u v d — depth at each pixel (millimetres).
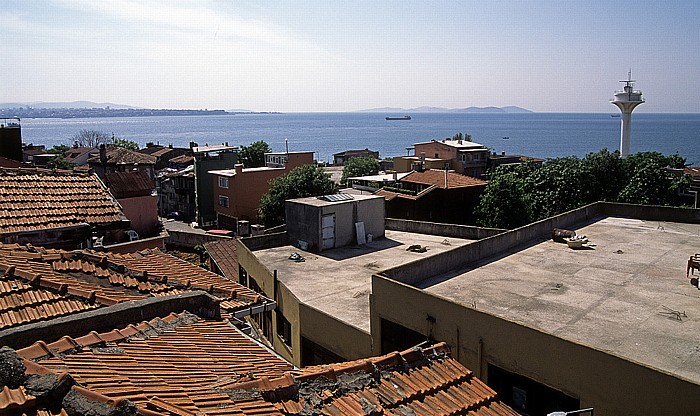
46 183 19750
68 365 7449
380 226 34469
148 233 32844
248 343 10617
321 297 23125
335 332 19375
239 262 31609
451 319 14859
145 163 76438
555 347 12469
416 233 36125
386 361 9656
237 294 13484
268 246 32969
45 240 17172
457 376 9977
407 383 9266
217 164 78188
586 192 48500
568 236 23844
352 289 24156
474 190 59094
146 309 10352
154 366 8266
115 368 7762
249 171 70062
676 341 13336
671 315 15070
